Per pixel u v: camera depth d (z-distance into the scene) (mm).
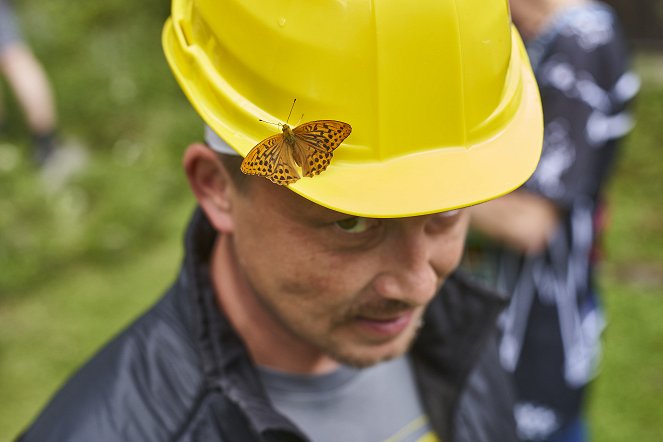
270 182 1538
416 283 1591
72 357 5027
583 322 3002
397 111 1494
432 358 2070
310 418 1894
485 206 2736
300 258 1580
